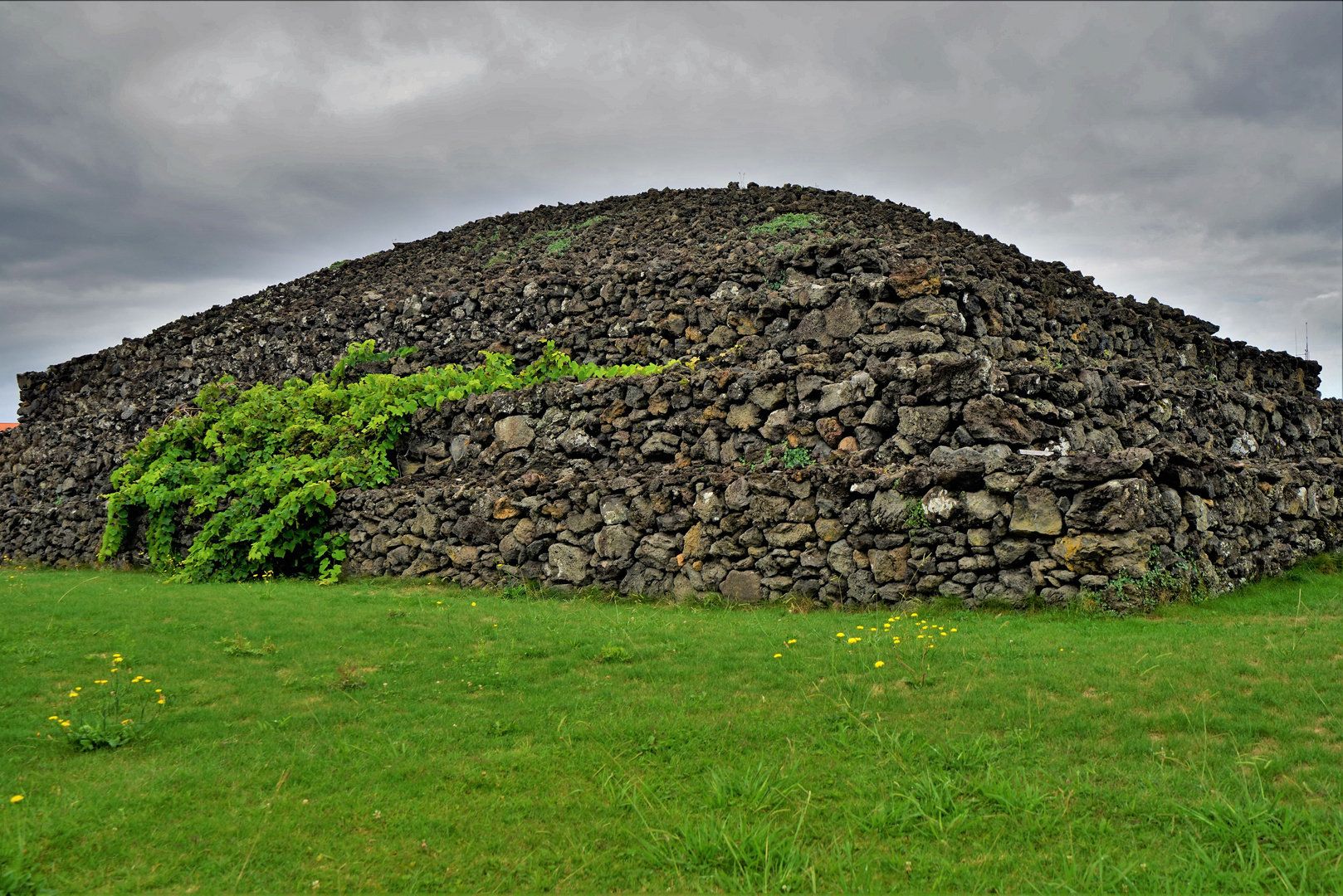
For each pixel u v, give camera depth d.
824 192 21.14
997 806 5.10
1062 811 4.97
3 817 5.04
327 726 6.58
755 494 11.02
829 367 11.80
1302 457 17.70
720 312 14.42
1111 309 15.79
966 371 10.65
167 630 9.32
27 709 6.87
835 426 11.45
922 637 8.08
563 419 13.86
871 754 5.79
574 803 5.28
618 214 23.30
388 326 19.75
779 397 11.98
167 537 16.67
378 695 7.28
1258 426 16.50
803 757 5.79
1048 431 10.67
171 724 6.64
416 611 10.51
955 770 5.52
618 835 4.92
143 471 17.80
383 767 5.79
